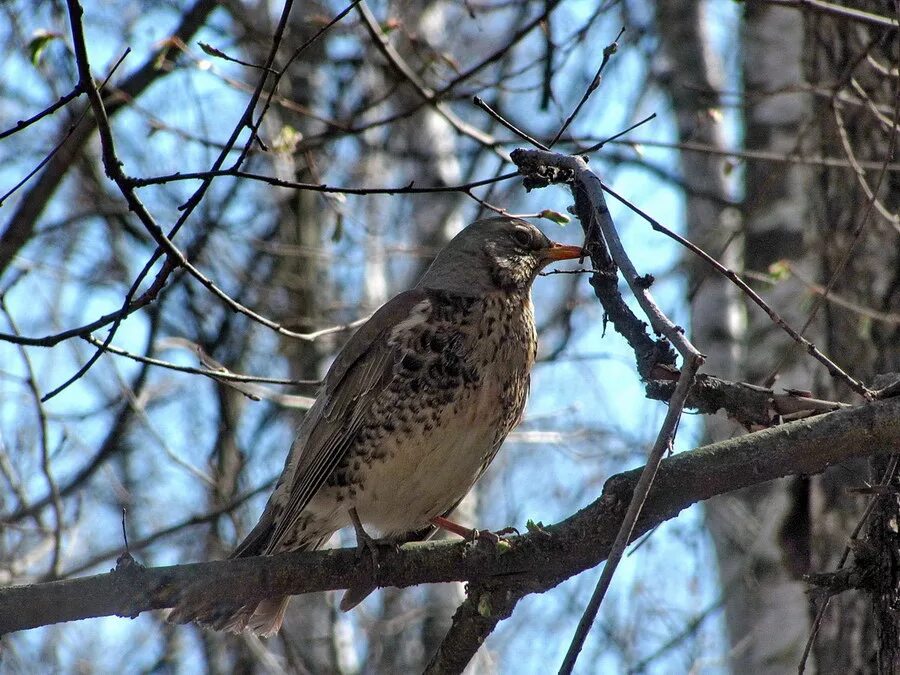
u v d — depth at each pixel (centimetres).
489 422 892
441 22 1764
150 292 767
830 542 1017
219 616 822
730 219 1574
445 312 892
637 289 583
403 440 874
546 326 1664
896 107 865
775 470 688
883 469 724
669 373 745
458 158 1797
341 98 1723
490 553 740
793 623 1284
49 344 761
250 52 1645
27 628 666
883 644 690
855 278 1049
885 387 710
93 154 1688
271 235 1742
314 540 927
